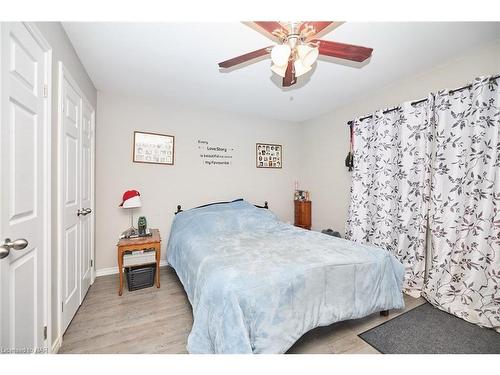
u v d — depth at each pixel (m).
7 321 0.92
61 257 1.46
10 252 0.94
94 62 1.98
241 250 1.76
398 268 1.79
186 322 1.71
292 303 1.28
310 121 3.71
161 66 2.07
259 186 3.58
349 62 2.02
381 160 2.50
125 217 2.69
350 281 1.54
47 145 1.26
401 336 1.54
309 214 3.62
